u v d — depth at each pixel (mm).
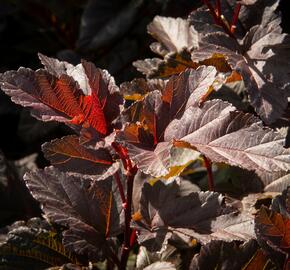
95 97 622
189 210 663
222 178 803
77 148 622
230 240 637
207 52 734
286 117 760
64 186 691
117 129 621
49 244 706
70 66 667
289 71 718
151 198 685
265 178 748
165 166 576
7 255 696
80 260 708
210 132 596
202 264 660
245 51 742
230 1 790
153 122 610
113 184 706
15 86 611
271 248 653
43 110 612
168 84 612
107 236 692
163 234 656
